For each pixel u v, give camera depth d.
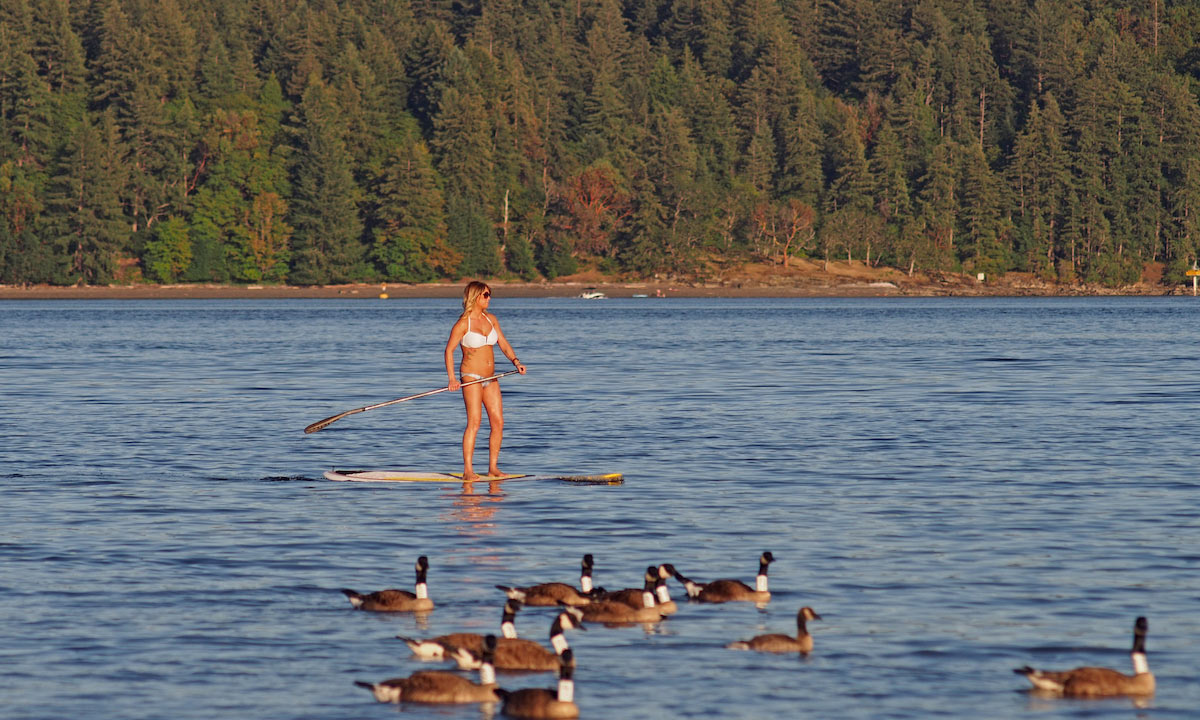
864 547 40.09
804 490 50.84
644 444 65.62
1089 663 28.62
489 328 53.75
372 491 51.12
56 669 28.39
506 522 44.38
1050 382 104.50
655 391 97.00
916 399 89.75
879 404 86.12
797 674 28.00
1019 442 65.75
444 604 33.53
